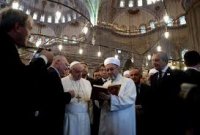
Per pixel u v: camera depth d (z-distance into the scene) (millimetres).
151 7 34781
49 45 27547
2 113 2090
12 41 2287
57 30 36094
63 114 3773
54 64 4152
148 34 34188
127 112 4348
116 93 4297
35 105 2652
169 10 32656
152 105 3934
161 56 4406
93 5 26969
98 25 31531
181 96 1229
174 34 31656
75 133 4188
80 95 4473
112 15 35531
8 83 2127
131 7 35656
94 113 5301
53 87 3451
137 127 5211
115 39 33594
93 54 30031
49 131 3457
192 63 3826
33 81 2441
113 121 4281
